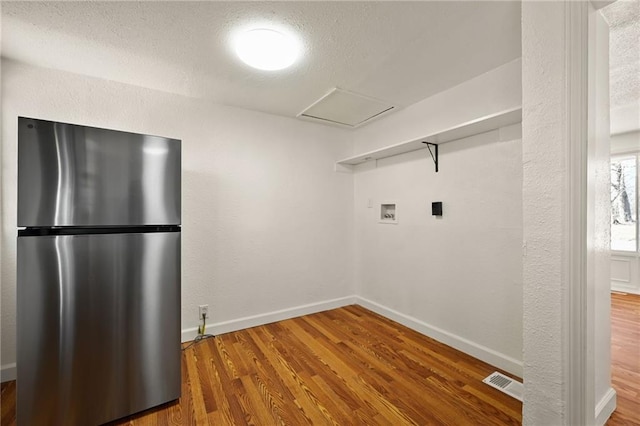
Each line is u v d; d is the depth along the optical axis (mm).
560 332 1078
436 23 1515
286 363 2041
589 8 1076
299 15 1443
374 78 2109
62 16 1437
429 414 1527
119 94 2166
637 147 3896
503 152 1958
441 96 2340
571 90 1048
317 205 3125
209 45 1698
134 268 1516
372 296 3141
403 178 2756
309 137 3074
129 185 1502
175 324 1628
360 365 2010
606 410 1423
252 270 2732
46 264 1325
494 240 2016
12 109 1851
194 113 2457
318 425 1456
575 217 1048
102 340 1443
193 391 1730
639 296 3783
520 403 1605
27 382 1302
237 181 2656
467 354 2162
